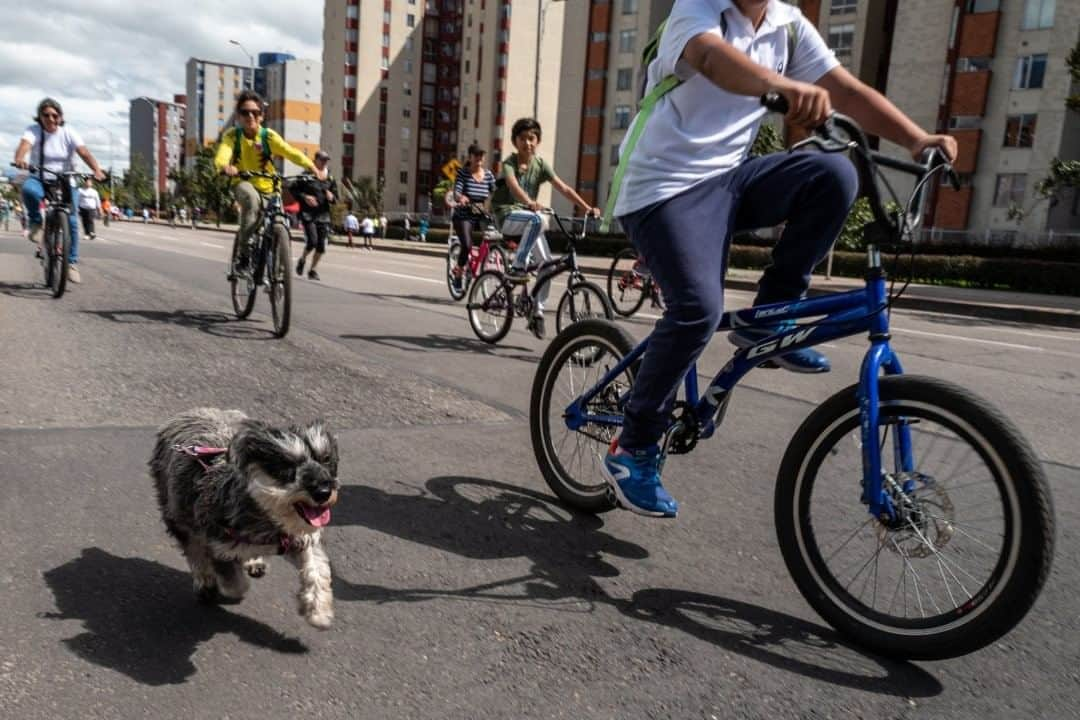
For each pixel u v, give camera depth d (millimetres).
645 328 10008
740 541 3344
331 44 94188
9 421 4160
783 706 2232
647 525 3477
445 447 4328
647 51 2973
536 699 2201
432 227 66625
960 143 37062
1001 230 36500
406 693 2197
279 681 2221
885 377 2559
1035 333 12062
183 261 15242
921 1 37719
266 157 7688
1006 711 2250
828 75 2984
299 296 10625
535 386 3859
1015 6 35312
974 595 2404
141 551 2914
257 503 2160
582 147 53844
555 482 3719
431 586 2803
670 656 2449
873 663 2484
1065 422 5746
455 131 98375
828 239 2836
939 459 2479
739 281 17672
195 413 2746
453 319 9375
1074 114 34312
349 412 4867
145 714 2043
